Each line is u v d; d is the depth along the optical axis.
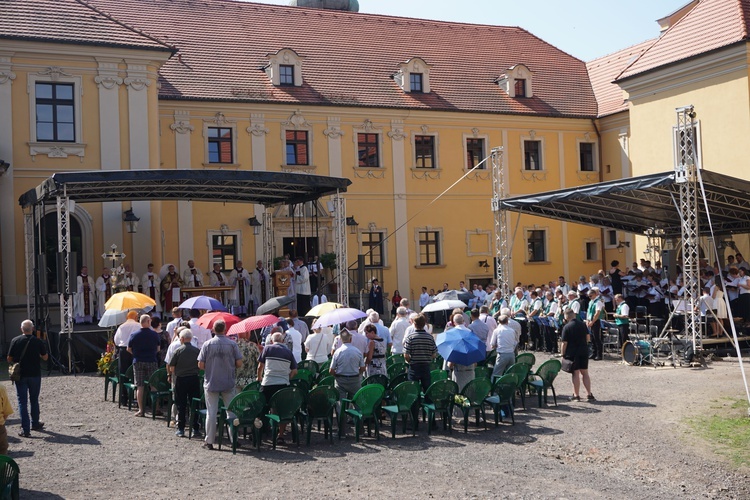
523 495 9.52
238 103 33.94
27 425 13.05
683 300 20.58
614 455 11.46
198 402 13.53
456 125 38.22
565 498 9.43
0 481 7.73
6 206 26.17
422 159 37.75
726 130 29.14
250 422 11.73
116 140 27.55
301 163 35.28
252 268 33.97
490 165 38.91
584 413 14.44
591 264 40.97
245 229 33.94
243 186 25.20
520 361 15.64
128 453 11.80
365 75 38.22
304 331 18.23
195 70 34.69
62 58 26.91
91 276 27.12
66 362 20.95
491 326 17.56
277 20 39.62
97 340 21.30
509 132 39.31
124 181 21.12
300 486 9.91
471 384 13.17
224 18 38.38
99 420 14.33
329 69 37.72
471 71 41.25
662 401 15.22
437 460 11.27
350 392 13.02
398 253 36.78
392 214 36.75
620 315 22.17
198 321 15.45
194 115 33.31
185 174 21.41
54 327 24.00
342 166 35.84
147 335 14.71
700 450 11.62
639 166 32.81
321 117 35.53
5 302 25.95
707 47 29.69
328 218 35.19
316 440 12.71
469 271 38.19
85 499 9.45
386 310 35.47
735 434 12.44
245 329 13.49
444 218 37.84
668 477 10.39
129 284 25.77
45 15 27.08
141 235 27.80
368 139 36.62
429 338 13.80
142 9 37.06
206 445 12.09
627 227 29.78
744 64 28.45
